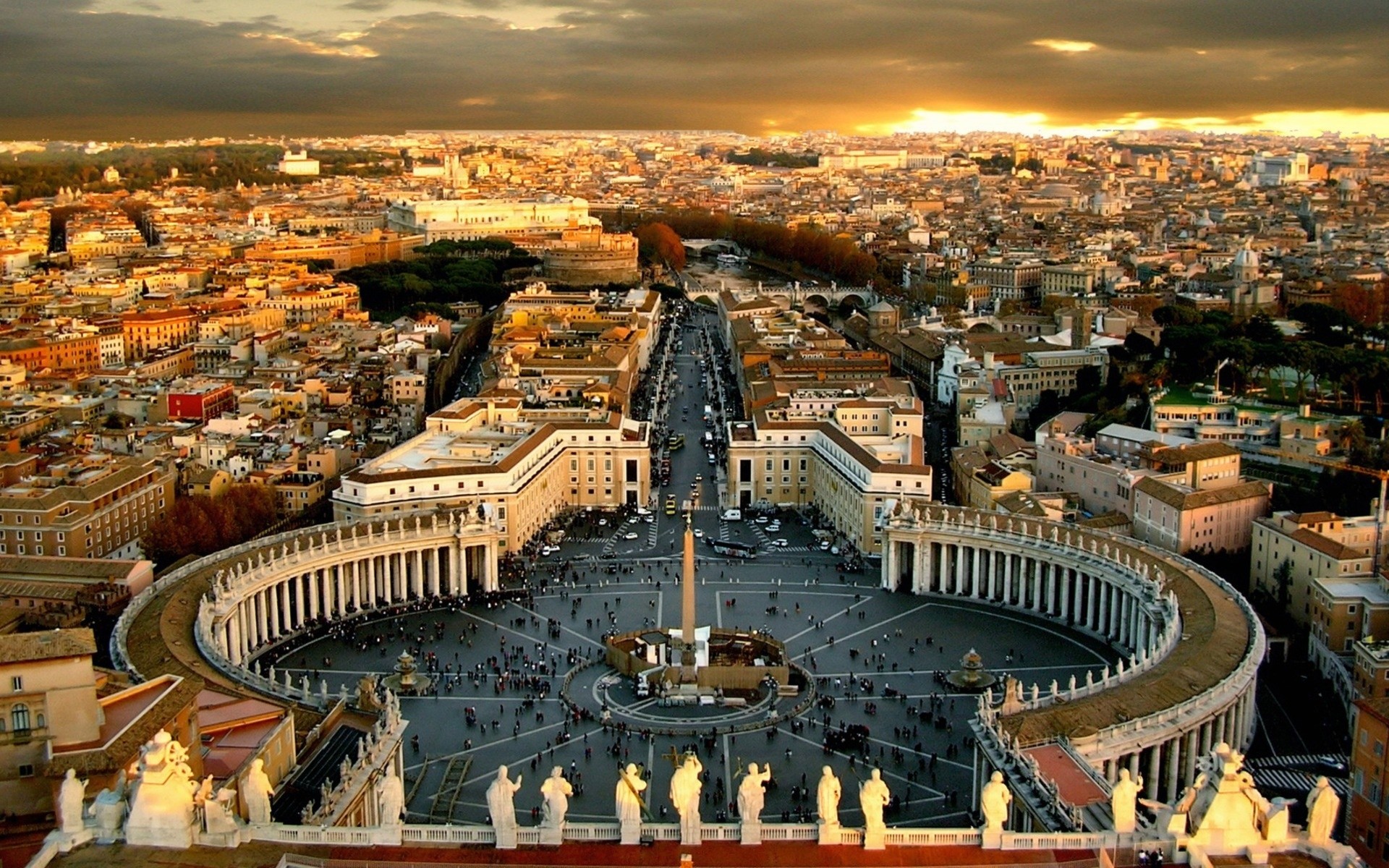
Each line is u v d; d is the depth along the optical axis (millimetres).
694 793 143500
